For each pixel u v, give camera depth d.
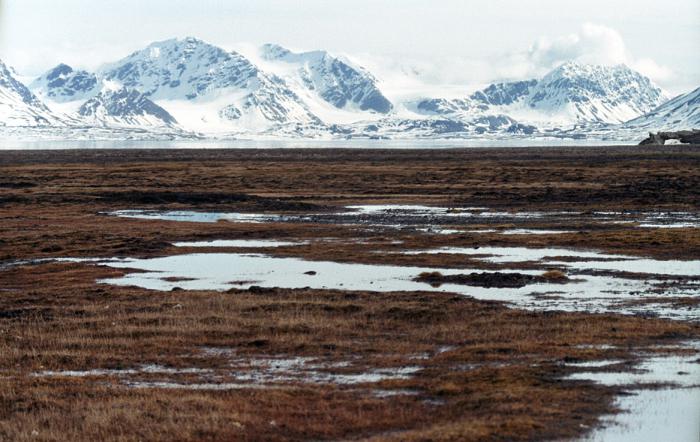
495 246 61.72
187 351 32.69
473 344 32.81
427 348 32.47
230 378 28.86
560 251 58.69
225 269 53.69
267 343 33.38
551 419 23.55
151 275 51.91
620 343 32.28
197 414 24.52
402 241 65.38
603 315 37.38
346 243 64.88
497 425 22.95
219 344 33.53
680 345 31.91
